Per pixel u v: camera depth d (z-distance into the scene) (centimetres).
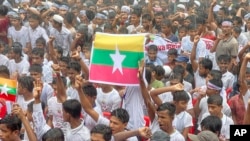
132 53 1188
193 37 1900
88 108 1108
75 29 2123
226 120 1173
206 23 2045
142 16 2072
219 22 2072
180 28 2017
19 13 2242
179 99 1182
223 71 1560
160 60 1788
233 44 1769
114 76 1196
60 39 2008
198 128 1272
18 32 2023
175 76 1383
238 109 1314
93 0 2852
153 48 1708
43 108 1377
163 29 1984
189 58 1791
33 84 1232
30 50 1991
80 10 2514
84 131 1041
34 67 1409
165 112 1046
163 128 1057
